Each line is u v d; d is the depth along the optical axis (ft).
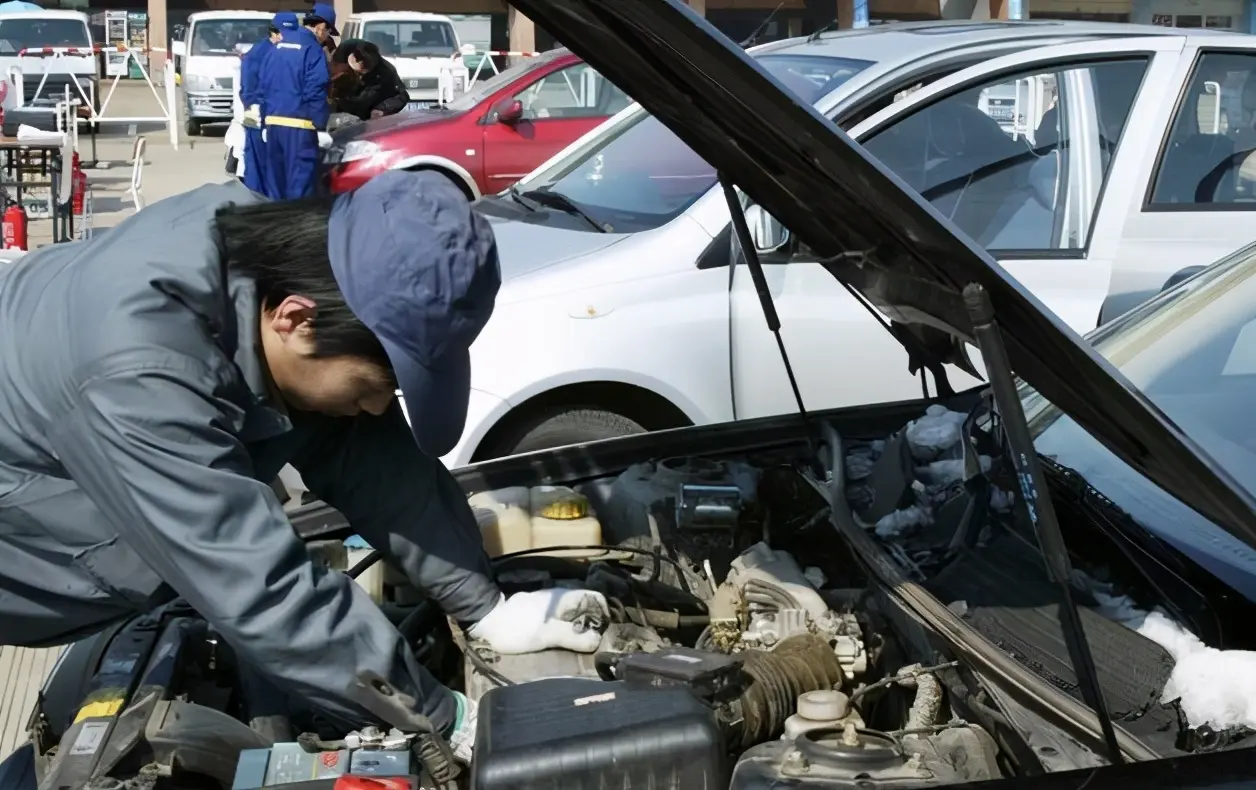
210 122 59.57
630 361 13.34
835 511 7.90
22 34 60.54
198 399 5.68
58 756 5.83
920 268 6.24
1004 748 6.03
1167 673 6.01
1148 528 7.16
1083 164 14.43
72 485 6.12
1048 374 6.11
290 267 5.70
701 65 5.62
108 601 6.54
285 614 5.72
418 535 7.34
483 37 73.26
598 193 15.96
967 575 7.09
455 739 6.14
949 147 14.19
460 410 5.87
